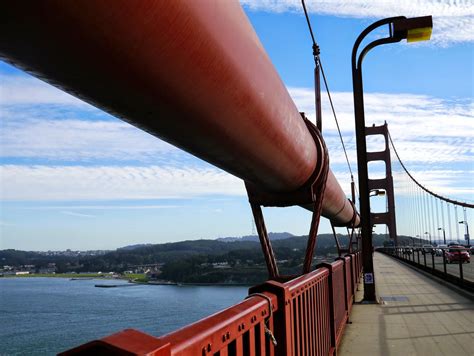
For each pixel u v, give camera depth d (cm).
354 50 1268
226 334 215
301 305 414
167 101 227
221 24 225
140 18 171
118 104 225
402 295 1370
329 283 652
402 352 679
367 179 1258
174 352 159
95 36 168
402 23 1171
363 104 1277
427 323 905
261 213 602
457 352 675
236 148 330
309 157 534
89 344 131
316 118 728
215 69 231
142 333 147
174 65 204
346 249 1788
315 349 497
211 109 256
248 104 286
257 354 275
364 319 962
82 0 152
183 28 193
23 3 145
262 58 301
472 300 1228
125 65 188
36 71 190
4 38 162
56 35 162
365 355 665
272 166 427
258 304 275
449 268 2256
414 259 3020
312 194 583
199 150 317
